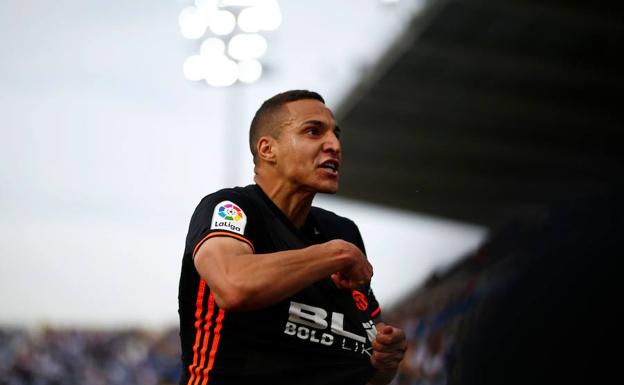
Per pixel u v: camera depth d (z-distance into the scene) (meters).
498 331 0.95
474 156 12.67
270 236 1.94
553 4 8.83
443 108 11.50
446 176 13.45
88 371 16.73
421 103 11.47
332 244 1.77
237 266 1.72
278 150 2.00
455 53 10.00
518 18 9.14
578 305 0.91
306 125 1.99
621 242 0.92
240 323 1.86
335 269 1.75
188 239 1.90
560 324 0.91
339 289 1.92
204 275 1.78
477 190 13.44
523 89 10.80
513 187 12.86
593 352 0.89
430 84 10.85
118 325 17.55
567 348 0.90
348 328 1.92
